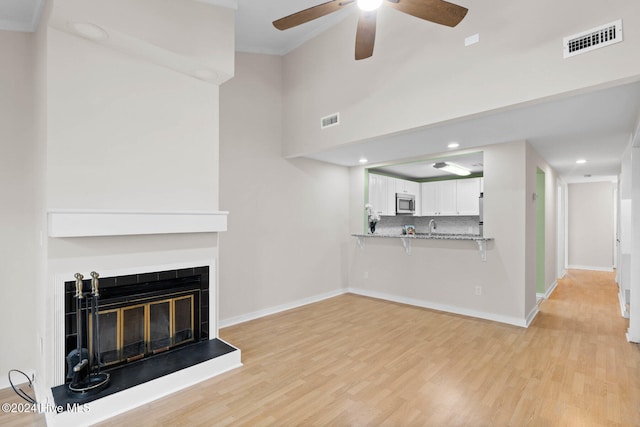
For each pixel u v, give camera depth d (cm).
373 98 340
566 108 282
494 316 414
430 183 714
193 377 257
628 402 228
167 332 282
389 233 686
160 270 272
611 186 800
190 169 286
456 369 279
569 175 687
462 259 443
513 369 279
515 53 247
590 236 824
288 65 446
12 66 262
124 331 259
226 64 282
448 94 282
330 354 312
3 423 216
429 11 200
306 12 210
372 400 233
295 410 222
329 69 389
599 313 443
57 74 221
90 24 214
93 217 228
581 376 266
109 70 244
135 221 247
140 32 234
